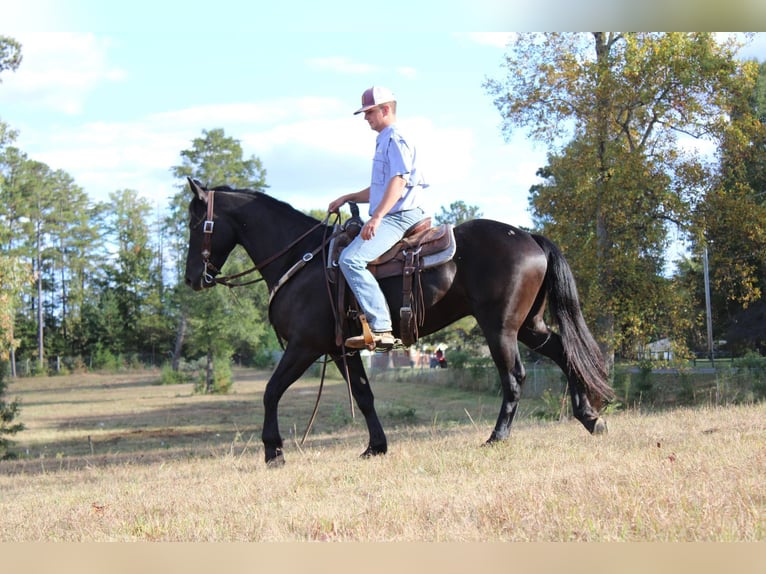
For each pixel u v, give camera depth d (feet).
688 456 18.84
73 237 286.25
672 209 68.39
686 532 12.91
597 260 67.77
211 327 143.33
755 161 78.95
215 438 73.82
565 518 13.84
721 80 67.15
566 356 24.93
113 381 204.44
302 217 25.36
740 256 78.02
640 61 67.56
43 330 271.69
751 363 85.87
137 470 31.73
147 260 267.39
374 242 22.67
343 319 23.34
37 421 102.22
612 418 33.45
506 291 23.15
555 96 69.77
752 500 14.25
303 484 20.18
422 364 186.60
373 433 25.55
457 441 26.73
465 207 229.45
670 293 69.72
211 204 25.96
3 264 67.46
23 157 254.68
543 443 23.88
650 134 71.36
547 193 72.64
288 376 24.39
